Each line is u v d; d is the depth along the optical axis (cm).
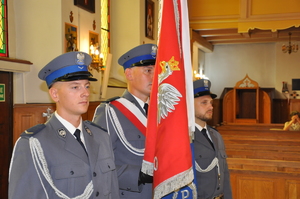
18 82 472
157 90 171
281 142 580
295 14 948
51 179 151
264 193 401
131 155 208
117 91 708
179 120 158
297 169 408
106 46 765
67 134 163
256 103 1305
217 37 1326
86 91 164
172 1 168
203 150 239
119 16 785
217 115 1365
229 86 1475
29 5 481
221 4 1021
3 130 450
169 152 155
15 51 480
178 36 169
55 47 475
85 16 561
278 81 1398
